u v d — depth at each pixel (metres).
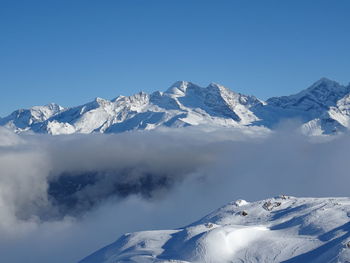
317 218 196.50
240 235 191.75
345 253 158.38
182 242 198.25
